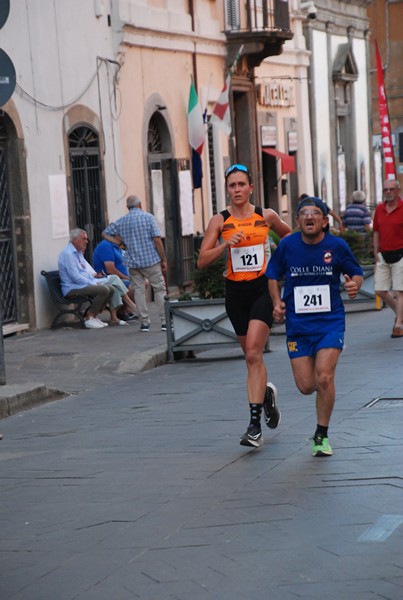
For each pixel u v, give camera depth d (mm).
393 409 23344
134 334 38906
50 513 17141
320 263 19312
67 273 41219
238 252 20750
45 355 34719
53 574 14164
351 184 89625
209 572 13773
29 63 41812
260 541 14867
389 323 39719
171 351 33812
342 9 86812
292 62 75375
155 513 16594
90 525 16266
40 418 25766
